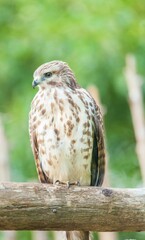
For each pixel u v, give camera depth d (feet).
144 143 43.47
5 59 60.13
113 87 55.72
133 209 31.07
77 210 30.86
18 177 56.34
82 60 55.98
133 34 57.47
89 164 37.06
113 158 59.57
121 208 31.04
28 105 57.11
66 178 37.04
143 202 31.07
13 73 59.77
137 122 43.93
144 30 57.98
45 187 30.78
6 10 63.72
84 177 37.29
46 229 31.04
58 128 36.32
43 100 36.73
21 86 59.57
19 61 59.93
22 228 30.78
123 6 58.70
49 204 30.66
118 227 31.30
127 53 56.08
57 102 36.42
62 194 30.83
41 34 59.41
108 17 57.82
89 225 31.17
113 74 55.77
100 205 30.96
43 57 58.90
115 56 56.18
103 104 56.29
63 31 58.23
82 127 36.45
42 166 37.42
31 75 59.62
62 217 30.83
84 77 55.72
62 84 37.42
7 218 30.48
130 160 59.88
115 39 57.00
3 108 59.98
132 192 31.19
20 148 56.70
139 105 44.21
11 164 55.98
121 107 57.16
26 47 59.57
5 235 46.47
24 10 61.93
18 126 56.95
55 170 36.91
